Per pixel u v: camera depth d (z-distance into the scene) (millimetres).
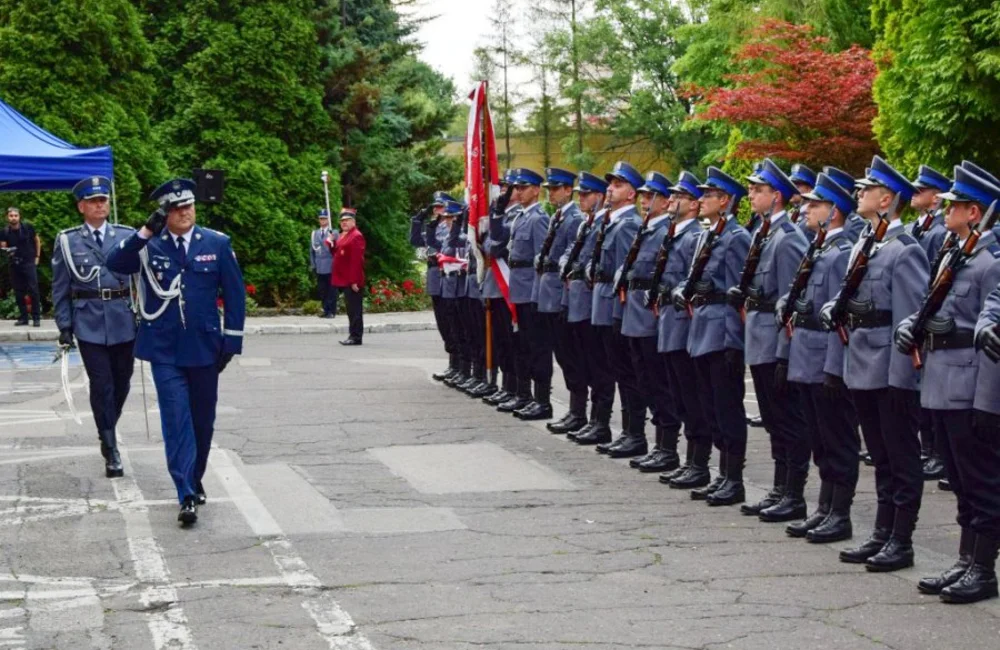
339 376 19234
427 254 18828
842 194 9195
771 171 9906
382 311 35156
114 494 10719
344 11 40000
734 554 8781
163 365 9797
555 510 10172
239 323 10016
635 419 12609
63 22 29234
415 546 8953
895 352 8234
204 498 10312
